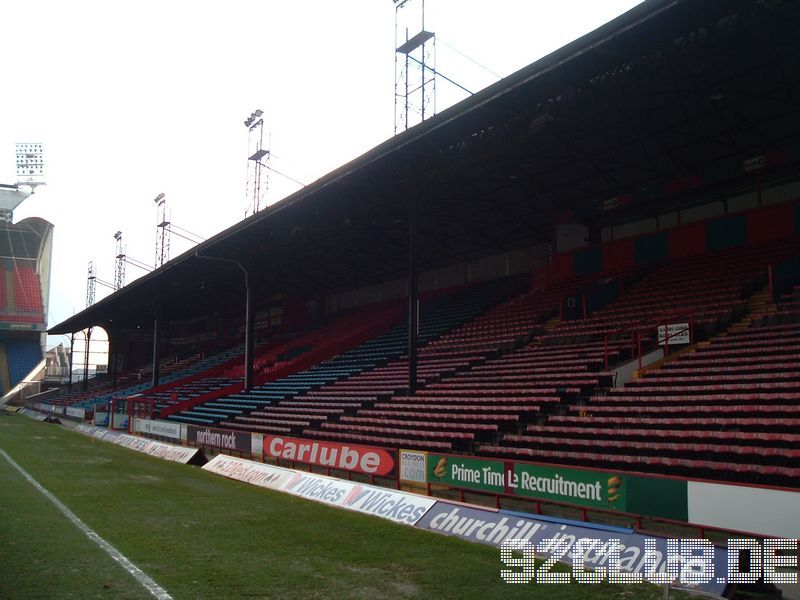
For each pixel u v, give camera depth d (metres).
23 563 7.59
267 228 25.73
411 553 8.30
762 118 17.36
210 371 43.56
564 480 10.05
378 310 39.12
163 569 7.42
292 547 8.59
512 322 25.23
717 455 10.59
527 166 20.44
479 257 33.31
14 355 76.06
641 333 17.67
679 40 13.02
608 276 23.98
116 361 58.78
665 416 12.72
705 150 19.48
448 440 15.80
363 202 22.19
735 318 16.36
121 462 18.45
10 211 82.31
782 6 10.70
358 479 15.45
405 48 24.08
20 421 40.19
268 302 49.00
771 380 12.39
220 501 12.14
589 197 23.84
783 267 16.83
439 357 25.19
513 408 15.99
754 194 20.42
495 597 6.54
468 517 9.52
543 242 29.73
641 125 17.78
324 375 30.23
